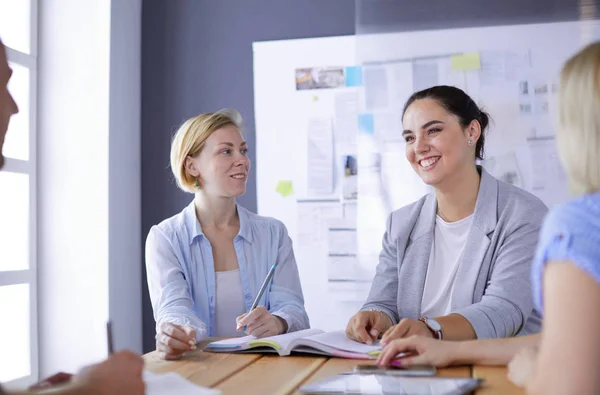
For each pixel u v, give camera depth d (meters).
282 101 3.30
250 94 3.34
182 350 1.50
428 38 3.07
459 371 1.25
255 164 3.31
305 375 1.27
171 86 3.41
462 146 1.96
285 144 3.29
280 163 3.29
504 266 1.78
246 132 3.33
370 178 3.05
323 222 3.23
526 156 2.96
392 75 3.08
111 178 3.11
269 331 1.79
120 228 3.17
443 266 1.95
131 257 3.26
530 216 1.83
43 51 3.16
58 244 3.10
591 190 0.84
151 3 3.44
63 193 3.11
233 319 2.16
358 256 3.03
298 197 3.26
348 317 3.18
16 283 2.93
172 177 3.38
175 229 2.19
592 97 0.83
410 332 1.47
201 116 2.29
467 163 1.96
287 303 2.12
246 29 3.37
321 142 3.25
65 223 3.10
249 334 1.79
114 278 3.11
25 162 3.03
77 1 3.15
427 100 1.99
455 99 1.98
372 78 3.09
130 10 3.31
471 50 3.03
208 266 2.17
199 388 1.09
